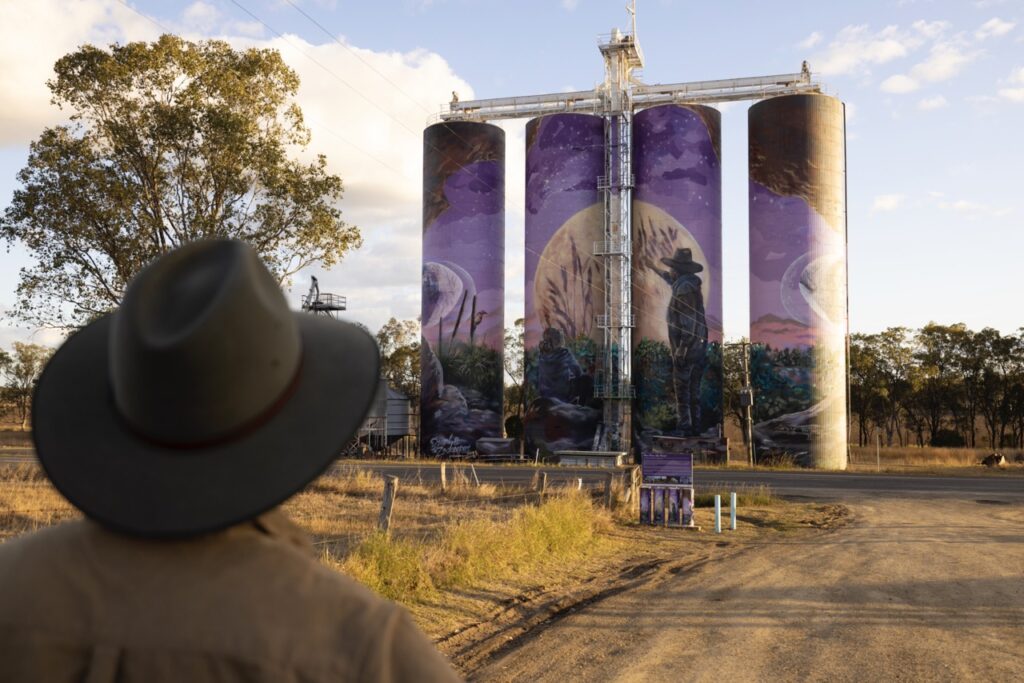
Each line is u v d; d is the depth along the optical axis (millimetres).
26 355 102750
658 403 59500
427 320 65312
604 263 61969
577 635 8805
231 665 1149
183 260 1350
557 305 62062
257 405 1276
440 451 63438
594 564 13727
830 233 59219
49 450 1297
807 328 58250
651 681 7156
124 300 1280
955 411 101250
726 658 7922
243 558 1240
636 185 62062
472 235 64938
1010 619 9766
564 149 63062
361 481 26062
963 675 7438
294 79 28984
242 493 1245
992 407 99438
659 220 60781
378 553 10430
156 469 1254
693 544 16906
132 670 1152
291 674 1153
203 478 1247
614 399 60500
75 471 1273
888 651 8227
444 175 65500
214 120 26797
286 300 1414
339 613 1221
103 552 1249
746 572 13211
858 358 96312
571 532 15086
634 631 9008
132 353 1213
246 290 1266
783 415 57969
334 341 1454
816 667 7652
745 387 58656
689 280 60000
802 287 58594
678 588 11672
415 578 10242
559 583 11727
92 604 1196
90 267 28078
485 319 64750
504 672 7402
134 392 1223
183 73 27625
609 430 60031
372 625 1211
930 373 94062
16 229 27406
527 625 9242
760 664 7738
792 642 8570
